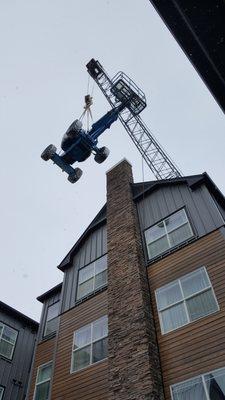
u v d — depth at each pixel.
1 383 17.09
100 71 28.23
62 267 16.75
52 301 17.05
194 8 2.13
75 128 18.00
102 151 19.56
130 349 9.82
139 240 13.29
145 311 10.43
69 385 11.36
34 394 12.82
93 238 16.42
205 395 7.91
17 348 19.03
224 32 2.11
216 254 10.43
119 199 15.82
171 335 9.69
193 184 13.12
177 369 8.86
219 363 8.17
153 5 2.23
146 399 8.38
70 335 13.16
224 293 9.37
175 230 12.46
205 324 9.14
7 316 19.53
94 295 13.57
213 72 2.21
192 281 10.44
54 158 18.34
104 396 9.96
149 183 15.42
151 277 11.75
